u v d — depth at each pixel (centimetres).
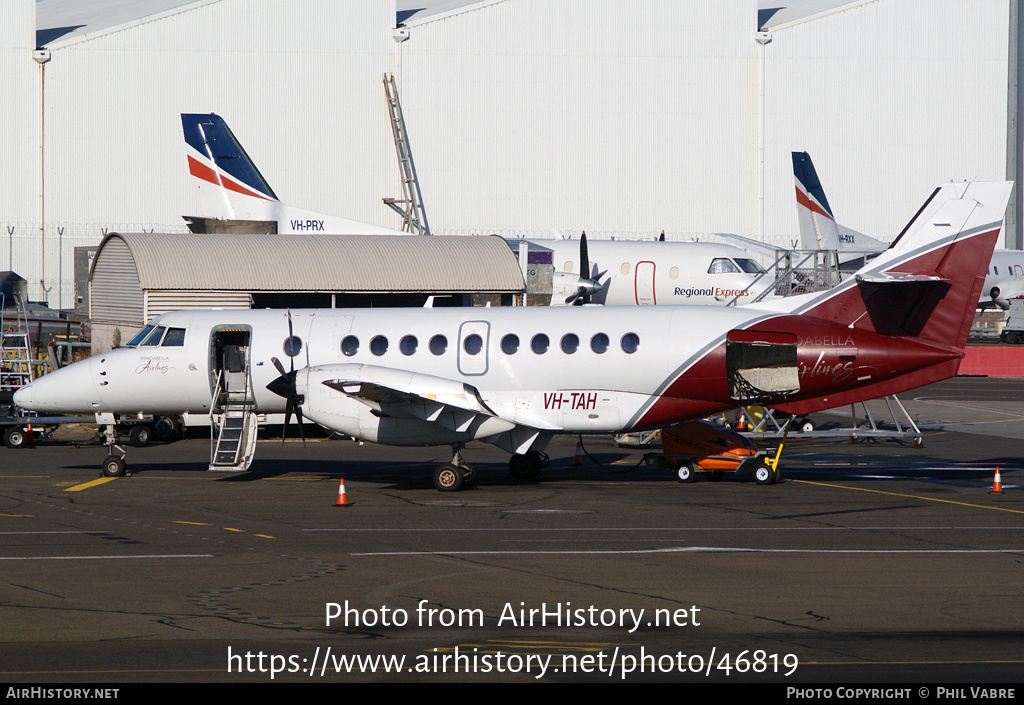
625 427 8588
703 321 8488
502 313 8800
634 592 4944
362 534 6431
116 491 8288
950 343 8400
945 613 4578
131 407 9244
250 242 13575
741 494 8069
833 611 4612
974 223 8331
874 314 8450
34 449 11388
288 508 7438
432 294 13500
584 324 8581
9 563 5584
